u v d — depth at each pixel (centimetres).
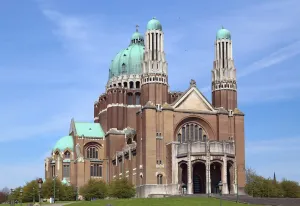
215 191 13638
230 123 14600
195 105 14350
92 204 10519
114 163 16438
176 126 14012
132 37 18988
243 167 14262
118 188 13612
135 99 17275
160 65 14125
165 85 14112
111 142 16712
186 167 13638
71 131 17675
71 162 16712
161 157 13525
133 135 15825
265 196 13350
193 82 14512
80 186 16162
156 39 14312
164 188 13350
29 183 15125
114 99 17088
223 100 14738
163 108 13788
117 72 17938
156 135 13600
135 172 14338
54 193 14050
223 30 15200
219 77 14900
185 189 13425
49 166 16838
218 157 13162
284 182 13988
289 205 9775
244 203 10131
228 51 15050
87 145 17000
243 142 14488
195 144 13188
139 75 17562
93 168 16712
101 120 17775
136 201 10512
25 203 13888
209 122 14375
